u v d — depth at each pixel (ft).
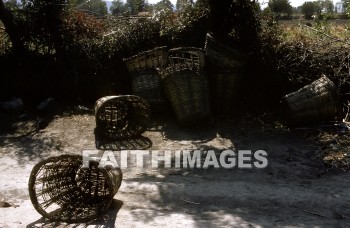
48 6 31.55
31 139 25.54
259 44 29.25
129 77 32.09
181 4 32.78
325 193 17.57
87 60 32.04
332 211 15.93
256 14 29.53
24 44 33.45
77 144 24.86
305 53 28.30
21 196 17.75
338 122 25.62
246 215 15.71
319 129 24.81
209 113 26.66
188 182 19.29
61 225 15.19
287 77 28.50
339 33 33.04
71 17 32.94
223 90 28.04
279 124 26.37
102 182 17.81
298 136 24.59
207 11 31.42
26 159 22.68
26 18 32.19
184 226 14.70
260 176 19.97
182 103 26.32
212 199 17.22
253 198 17.21
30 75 32.19
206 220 15.25
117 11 41.14
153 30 32.53
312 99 24.91
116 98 25.23
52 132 26.48
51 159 15.71
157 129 27.14
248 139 24.82
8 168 21.38
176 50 27.81
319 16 37.35
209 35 27.99
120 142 25.20
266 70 29.01
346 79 27.17
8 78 32.12
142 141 25.30
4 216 15.78
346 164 20.62
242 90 29.89
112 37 32.19
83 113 29.63
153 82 28.71
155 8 34.17
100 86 32.12
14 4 32.24
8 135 26.16
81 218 15.55
